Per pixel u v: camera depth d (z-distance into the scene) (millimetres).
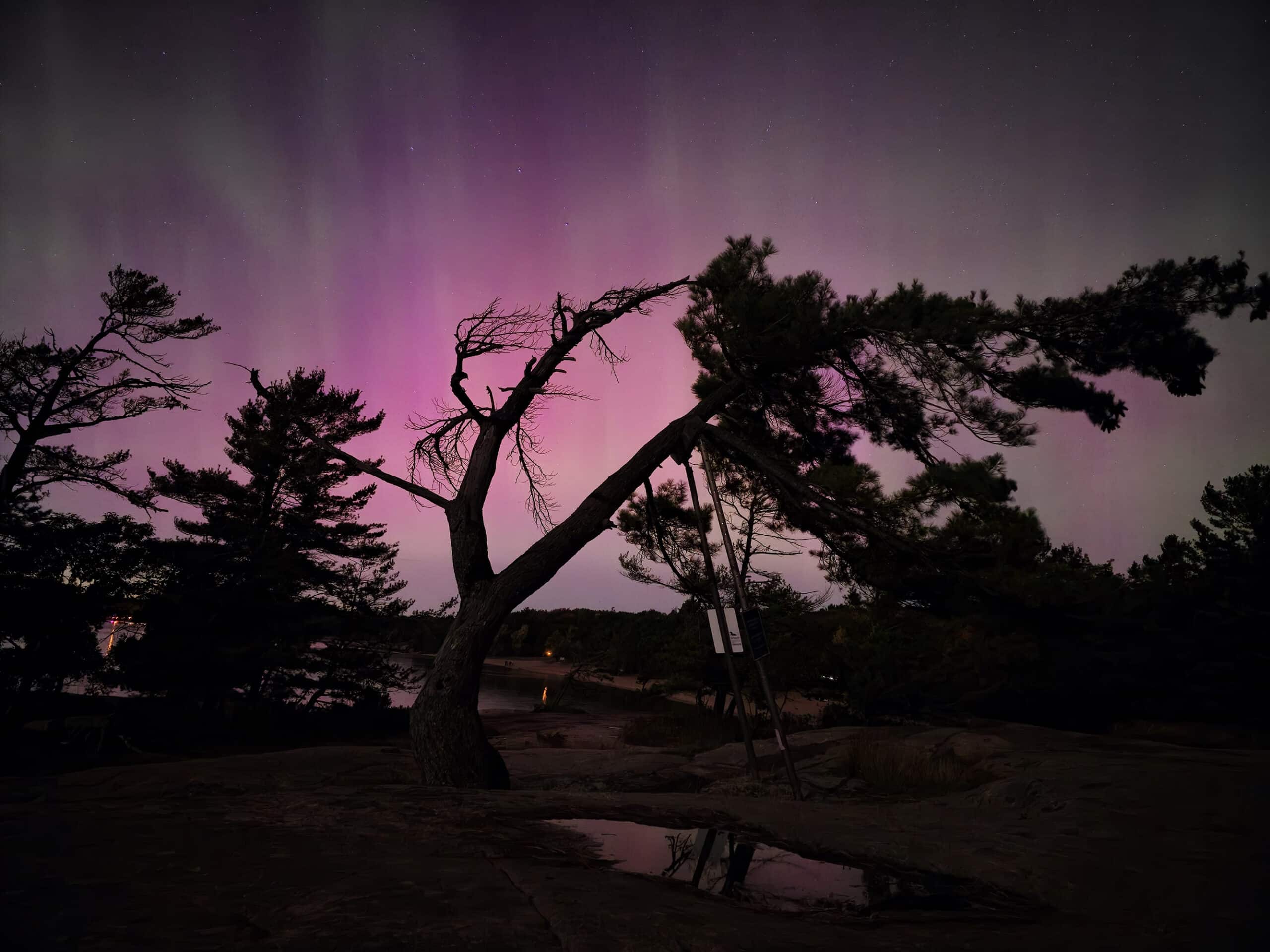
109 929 2625
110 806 5285
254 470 28547
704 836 5059
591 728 23281
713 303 13750
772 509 18844
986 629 12383
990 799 7512
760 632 9828
